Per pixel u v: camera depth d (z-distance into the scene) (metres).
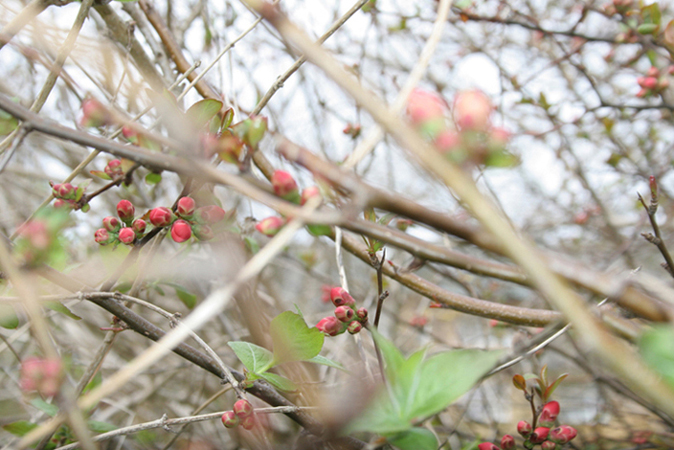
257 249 0.62
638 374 0.21
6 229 0.76
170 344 0.28
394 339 0.91
